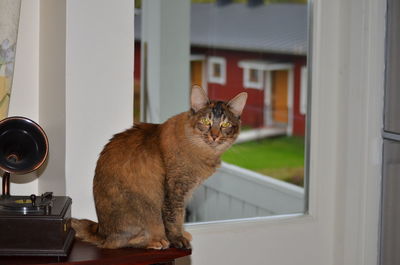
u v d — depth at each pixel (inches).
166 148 65.3
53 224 58.9
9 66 68.1
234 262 86.4
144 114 103.1
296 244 89.7
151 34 104.1
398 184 83.4
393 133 84.4
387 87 85.6
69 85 68.9
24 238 58.6
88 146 70.7
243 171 102.1
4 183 63.8
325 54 88.0
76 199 70.9
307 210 92.0
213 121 66.9
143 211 64.4
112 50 70.2
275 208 97.3
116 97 71.1
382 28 84.8
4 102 68.4
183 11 107.9
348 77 87.0
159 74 105.0
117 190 63.9
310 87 90.8
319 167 89.7
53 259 58.5
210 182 96.4
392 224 85.2
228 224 87.0
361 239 88.4
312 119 89.9
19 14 69.9
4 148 62.3
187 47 108.8
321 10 87.3
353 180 88.0
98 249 62.6
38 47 77.7
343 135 88.6
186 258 83.4
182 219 67.1
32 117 78.5
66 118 69.3
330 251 91.6
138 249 63.1
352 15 85.7
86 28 68.7
